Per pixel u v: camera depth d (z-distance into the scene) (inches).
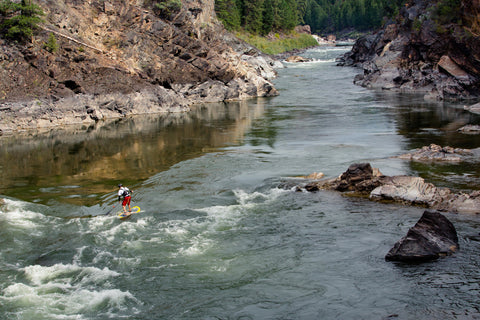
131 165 992.9
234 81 2255.2
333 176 851.4
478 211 642.2
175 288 475.2
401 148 1085.1
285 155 1053.8
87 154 1100.5
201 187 829.2
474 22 1950.1
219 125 1504.7
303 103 1994.3
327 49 5910.4
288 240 583.8
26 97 1491.1
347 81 2805.1
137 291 472.7
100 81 1716.3
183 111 1859.0
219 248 569.3
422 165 899.4
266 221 654.5
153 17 1983.3
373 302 426.3
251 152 1095.6
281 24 6033.5
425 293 434.6
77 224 661.9
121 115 1736.0
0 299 459.8
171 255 553.6
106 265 533.6
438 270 478.9
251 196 768.9
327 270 497.4
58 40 1638.8
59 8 1702.8
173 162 1013.2
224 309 431.2
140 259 545.3
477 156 952.9
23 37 1541.6
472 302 412.8
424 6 2561.5
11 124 1425.9
